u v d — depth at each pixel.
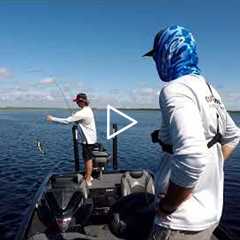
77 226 6.26
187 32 2.49
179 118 2.18
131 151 36.75
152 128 78.06
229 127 2.59
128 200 3.38
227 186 20.39
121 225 3.16
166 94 2.30
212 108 2.38
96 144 10.40
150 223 3.08
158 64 2.58
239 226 13.09
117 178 10.23
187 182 2.13
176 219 2.33
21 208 15.05
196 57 2.52
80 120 10.16
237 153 35.75
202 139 2.14
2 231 12.41
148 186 8.22
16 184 19.84
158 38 2.55
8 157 30.44
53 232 6.22
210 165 2.37
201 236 2.38
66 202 6.28
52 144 40.94
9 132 56.47
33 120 98.62
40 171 24.19
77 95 10.29
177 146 2.15
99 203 8.24
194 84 2.34
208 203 2.37
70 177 8.91
